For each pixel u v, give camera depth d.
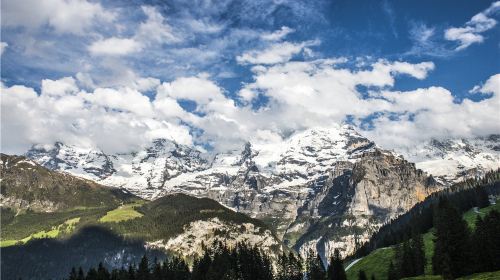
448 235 170.25
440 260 170.62
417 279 177.75
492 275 148.88
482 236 169.00
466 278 157.62
